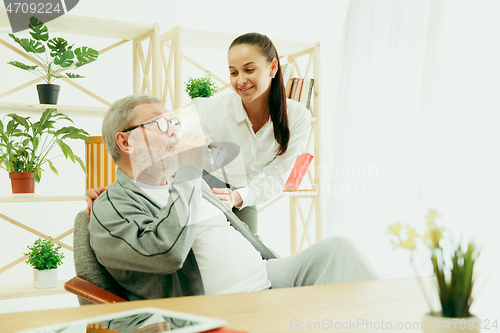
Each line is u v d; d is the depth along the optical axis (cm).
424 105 212
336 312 57
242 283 114
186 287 111
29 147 229
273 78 181
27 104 212
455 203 207
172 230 100
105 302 96
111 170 217
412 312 57
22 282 239
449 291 48
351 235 241
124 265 103
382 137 234
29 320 55
